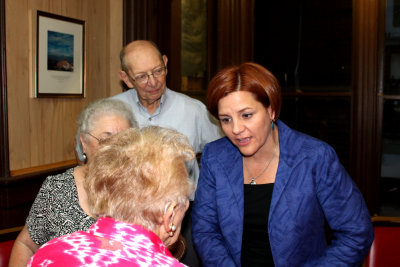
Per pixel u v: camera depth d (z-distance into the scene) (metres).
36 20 2.33
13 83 2.24
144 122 2.26
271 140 1.43
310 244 1.38
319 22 3.68
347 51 3.59
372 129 3.50
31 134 2.38
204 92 3.87
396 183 3.50
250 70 1.30
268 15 3.86
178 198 0.88
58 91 2.53
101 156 0.91
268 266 1.42
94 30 2.81
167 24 3.09
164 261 0.77
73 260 0.73
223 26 3.88
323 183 1.34
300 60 3.79
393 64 3.43
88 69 2.77
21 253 1.38
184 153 0.94
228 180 1.47
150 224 0.85
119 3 2.87
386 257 1.57
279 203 1.36
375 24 3.42
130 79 2.14
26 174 2.30
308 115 3.80
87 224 1.31
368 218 1.37
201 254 1.48
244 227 1.45
